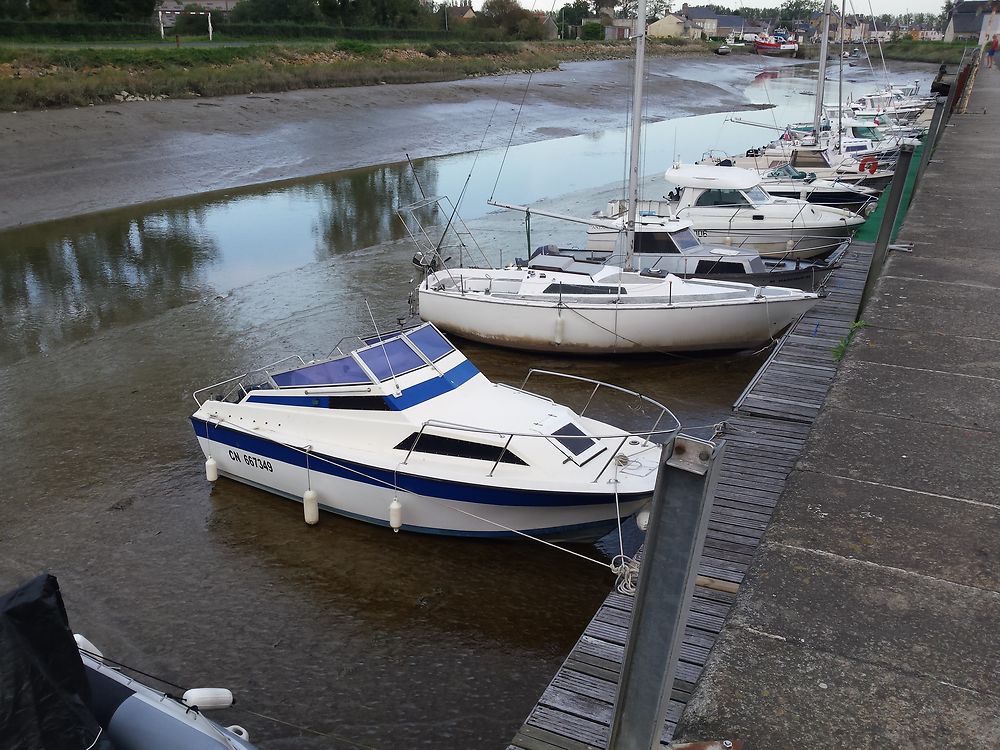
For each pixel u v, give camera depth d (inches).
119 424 444.5
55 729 151.9
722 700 103.3
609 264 602.2
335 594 311.3
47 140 1096.8
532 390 500.1
